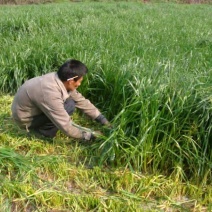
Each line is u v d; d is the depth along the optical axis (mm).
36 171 3047
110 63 4293
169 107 3094
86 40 5445
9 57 4840
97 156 3275
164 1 22609
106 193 2893
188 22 8898
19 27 6965
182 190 2977
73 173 3049
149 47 5305
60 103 3012
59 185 2914
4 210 2582
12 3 20281
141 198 2836
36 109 3209
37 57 4801
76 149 3377
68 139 3568
